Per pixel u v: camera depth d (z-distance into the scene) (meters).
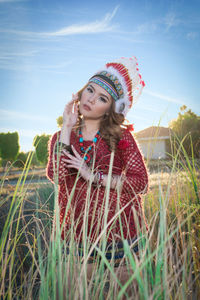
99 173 1.73
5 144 30.14
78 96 2.08
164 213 1.27
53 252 1.28
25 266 2.19
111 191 1.74
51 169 1.82
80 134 1.96
